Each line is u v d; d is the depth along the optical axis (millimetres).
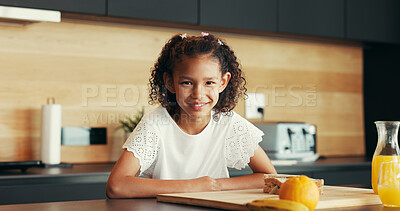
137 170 1426
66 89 2705
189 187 1302
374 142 3531
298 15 2961
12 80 2584
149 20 2568
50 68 2668
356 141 3580
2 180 2066
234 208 1011
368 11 3199
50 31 2668
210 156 1527
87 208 1051
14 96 2590
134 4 2500
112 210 1022
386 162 1107
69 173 2213
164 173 1491
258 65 3225
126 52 2852
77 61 2730
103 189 2250
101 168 2447
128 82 2852
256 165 1583
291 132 2869
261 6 2838
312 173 2689
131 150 1414
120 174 1365
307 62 3406
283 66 3312
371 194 1203
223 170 1571
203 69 1294
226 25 2730
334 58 3514
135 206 1091
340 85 3533
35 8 2285
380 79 3484
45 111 2494
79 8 2375
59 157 2510
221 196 1145
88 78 2756
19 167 2264
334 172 2758
